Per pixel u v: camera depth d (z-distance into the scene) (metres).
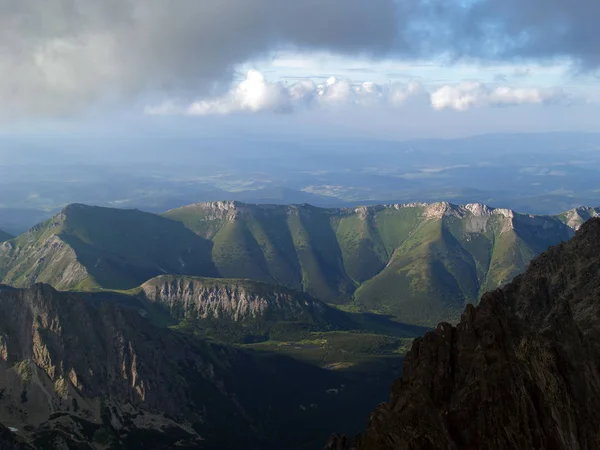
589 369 86.50
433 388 79.25
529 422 72.31
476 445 70.19
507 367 77.06
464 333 85.75
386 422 72.12
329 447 108.00
